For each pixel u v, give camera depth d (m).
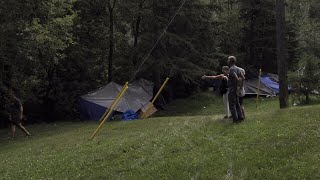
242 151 10.04
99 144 13.60
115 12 36.38
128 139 13.38
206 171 9.17
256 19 46.00
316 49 34.75
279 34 18.98
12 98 20.69
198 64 37.28
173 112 34.47
